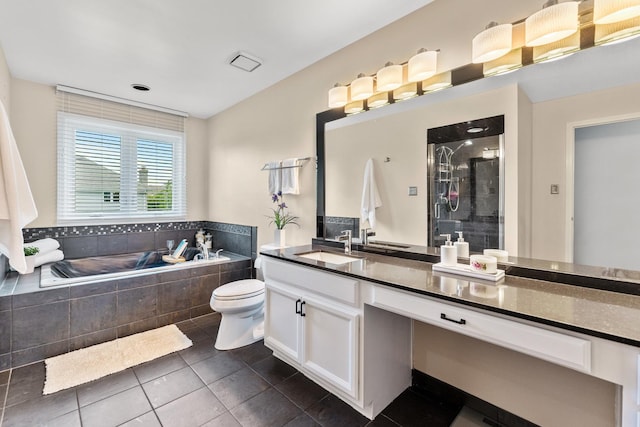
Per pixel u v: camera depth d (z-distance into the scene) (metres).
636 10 1.17
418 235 1.85
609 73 1.23
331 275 1.60
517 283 1.31
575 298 1.11
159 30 2.00
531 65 1.42
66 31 2.00
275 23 1.93
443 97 1.73
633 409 0.82
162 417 1.51
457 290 1.21
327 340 1.65
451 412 1.58
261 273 3.01
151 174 3.67
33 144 2.87
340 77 2.29
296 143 2.70
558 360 0.92
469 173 1.63
